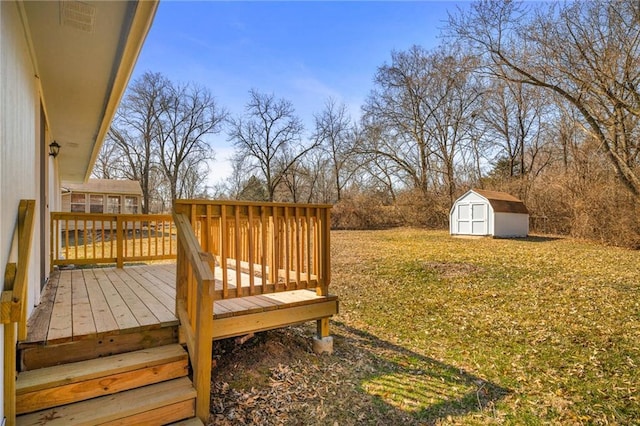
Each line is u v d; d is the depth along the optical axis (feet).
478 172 70.03
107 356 8.16
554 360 11.73
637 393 9.57
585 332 14.08
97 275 16.65
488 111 66.13
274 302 10.90
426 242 45.29
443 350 12.66
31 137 10.16
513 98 62.95
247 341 12.00
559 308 17.22
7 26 6.81
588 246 39.14
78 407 6.95
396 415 8.60
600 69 34.17
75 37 9.60
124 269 18.62
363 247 40.86
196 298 8.09
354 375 10.53
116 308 10.28
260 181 90.58
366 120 77.61
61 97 14.07
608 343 12.95
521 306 17.75
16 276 6.32
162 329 8.89
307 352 11.84
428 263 29.19
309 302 11.26
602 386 9.99
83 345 7.95
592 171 45.93
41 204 13.34
